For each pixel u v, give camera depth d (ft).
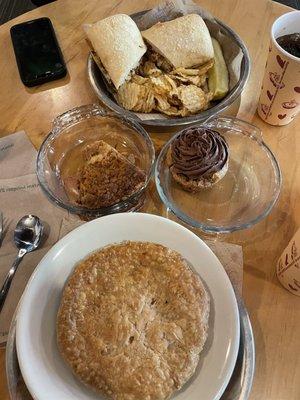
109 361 0.86
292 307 1.04
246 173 1.26
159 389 0.83
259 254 1.12
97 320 0.91
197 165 1.17
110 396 0.85
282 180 1.24
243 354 0.92
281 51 1.08
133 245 1.00
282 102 1.22
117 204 1.15
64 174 1.27
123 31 1.35
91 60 1.41
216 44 1.44
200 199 1.23
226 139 1.31
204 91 1.39
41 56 1.46
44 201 1.21
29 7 2.74
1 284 1.10
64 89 1.43
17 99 1.41
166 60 1.42
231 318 0.92
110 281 0.96
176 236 1.03
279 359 0.97
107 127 1.35
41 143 1.32
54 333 0.93
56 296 0.97
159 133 1.35
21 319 0.92
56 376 0.88
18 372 0.91
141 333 0.89
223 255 1.08
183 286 0.94
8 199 1.22
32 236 1.15
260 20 1.56
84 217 1.18
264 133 1.33
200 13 1.47
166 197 1.17
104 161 1.20
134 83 1.36
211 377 0.87
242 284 1.07
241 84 1.32
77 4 1.60
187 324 0.90
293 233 1.15
